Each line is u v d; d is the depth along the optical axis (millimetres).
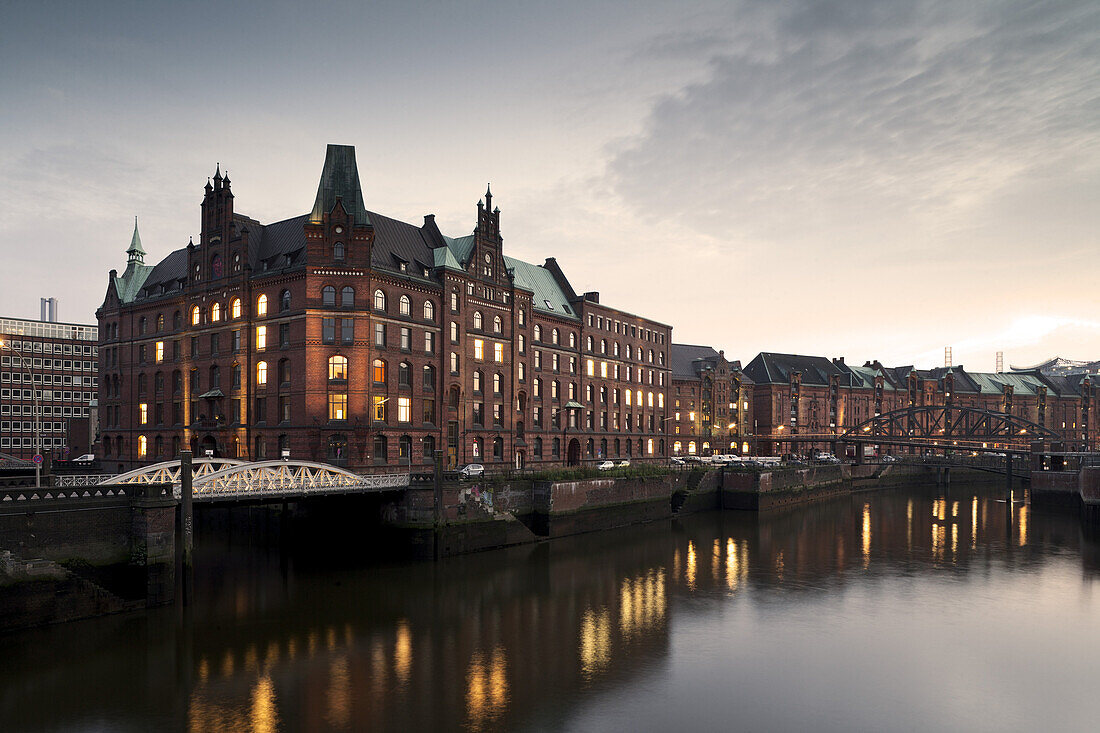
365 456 57781
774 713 25578
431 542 49625
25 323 106812
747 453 130500
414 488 49844
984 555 56812
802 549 59188
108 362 77812
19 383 104438
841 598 42219
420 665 29969
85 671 28078
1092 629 36062
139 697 25969
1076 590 44531
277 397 59844
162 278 76000
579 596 41938
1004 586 45594
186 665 29234
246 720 24234
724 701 26547
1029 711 26031
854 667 30391
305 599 39906
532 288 84938
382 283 60406
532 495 60281
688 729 24156
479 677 28688
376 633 34281
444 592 42188
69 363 109188
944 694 27500
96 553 33688
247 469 41531
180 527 36969
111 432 75750
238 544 57656
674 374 123125
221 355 64750
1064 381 191375
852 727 24547
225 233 65500
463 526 52250
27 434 104688
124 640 31328
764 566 51625
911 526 74250
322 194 59688
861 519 80062
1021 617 38250
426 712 25156
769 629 35812
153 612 34594
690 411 123438
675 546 59656
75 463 75625
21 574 30516
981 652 32469
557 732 23734
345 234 58625
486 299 72125
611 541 61094
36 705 25016
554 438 82250
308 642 32656
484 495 54719
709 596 42438
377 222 66125
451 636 34094
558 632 34875
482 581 45000
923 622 37188
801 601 41438
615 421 94312
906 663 30938
